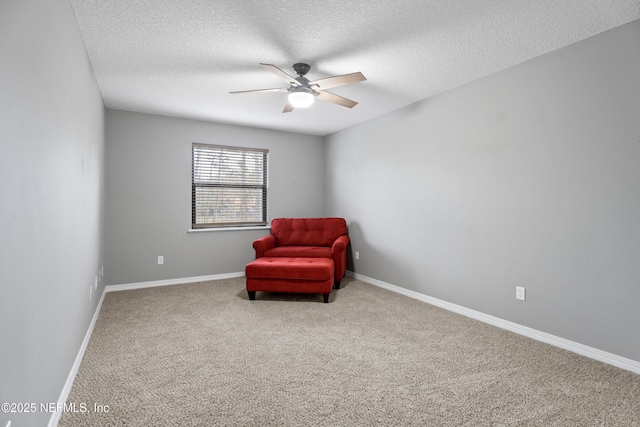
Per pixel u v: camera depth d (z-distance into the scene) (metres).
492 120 2.88
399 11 1.99
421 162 3.61
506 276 2.78
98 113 3.15
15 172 1.06
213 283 4.36
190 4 1.92
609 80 2.16
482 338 2.57
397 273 3.95
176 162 4.34
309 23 2.12
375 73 2.89
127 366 2.08
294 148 5.20
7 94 0.99
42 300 1.34
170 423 1.54
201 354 2.27
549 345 2.45
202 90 3.35
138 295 3.76
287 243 4.62
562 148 2.40
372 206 4.37
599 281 2.21
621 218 2.11
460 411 1.65
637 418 1.60
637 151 2.04
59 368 1.60
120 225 4.02
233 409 1.65
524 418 1.60
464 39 2.31
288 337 2.57
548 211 2.49
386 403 1.71
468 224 3.10
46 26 1.39
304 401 1.72
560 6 1.92
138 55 2.56
